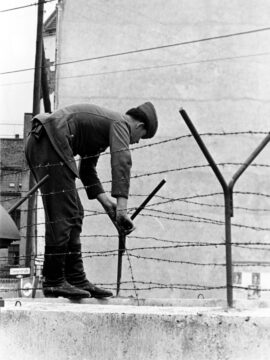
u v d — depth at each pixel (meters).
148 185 16.06
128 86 16.56
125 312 3.62
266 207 16.34
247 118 16.62
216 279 15.59
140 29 16.73
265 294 13.19
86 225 15.60
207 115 16.56
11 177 24.62
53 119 4.87
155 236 15.80
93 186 5.25
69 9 16.72
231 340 3.34
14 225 4.77
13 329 3.91
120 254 6.12
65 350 3.73
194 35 16.78
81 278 5.24
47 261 4.87
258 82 16.78
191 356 3.39
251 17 16.94
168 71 16.62
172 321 3.45
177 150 16.28
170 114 16.50
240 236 16.06
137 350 3.53
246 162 3.70
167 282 15.57
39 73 14.16
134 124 4.99
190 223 15.91
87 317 3.69
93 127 4.89
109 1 16.78
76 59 16.58
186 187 16.08
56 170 4.82
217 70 16.70
